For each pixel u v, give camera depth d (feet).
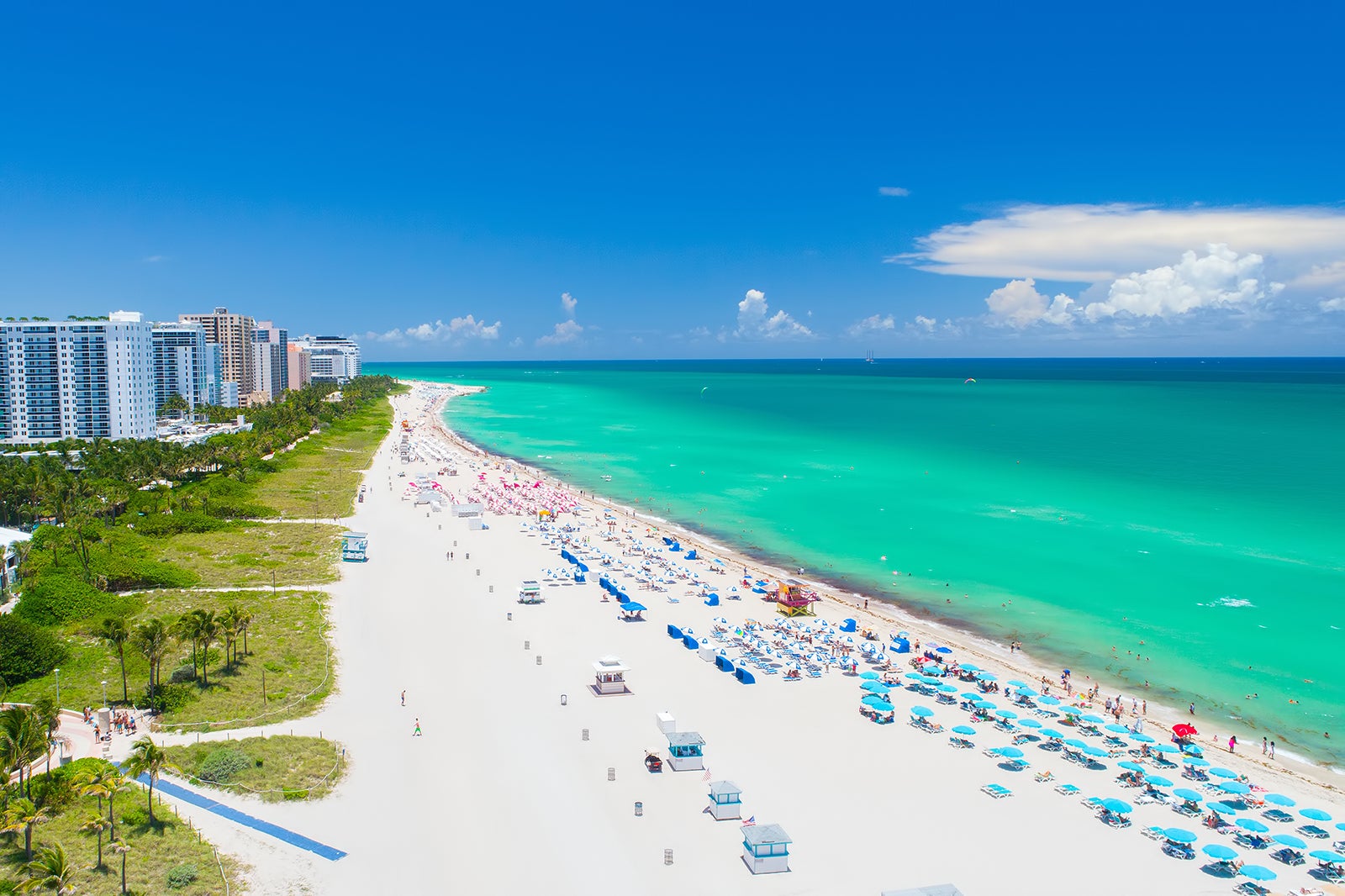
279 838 156.66
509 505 496.23
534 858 153.89
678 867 152.25
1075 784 186.09
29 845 144.87
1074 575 352.90
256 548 381.60
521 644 267.80
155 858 146.82
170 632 218.79
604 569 362.53
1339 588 329.93
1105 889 148.46
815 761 194.49
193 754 185.98
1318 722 223.71
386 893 142.72
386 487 561.43
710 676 245.24
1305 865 157.48
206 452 557.74
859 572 362.74
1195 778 190.80
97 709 207.62
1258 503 486.38
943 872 152.66
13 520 408.67
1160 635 284.61
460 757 191.72
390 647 261.24
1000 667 258.78
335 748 192.95
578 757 193.47
